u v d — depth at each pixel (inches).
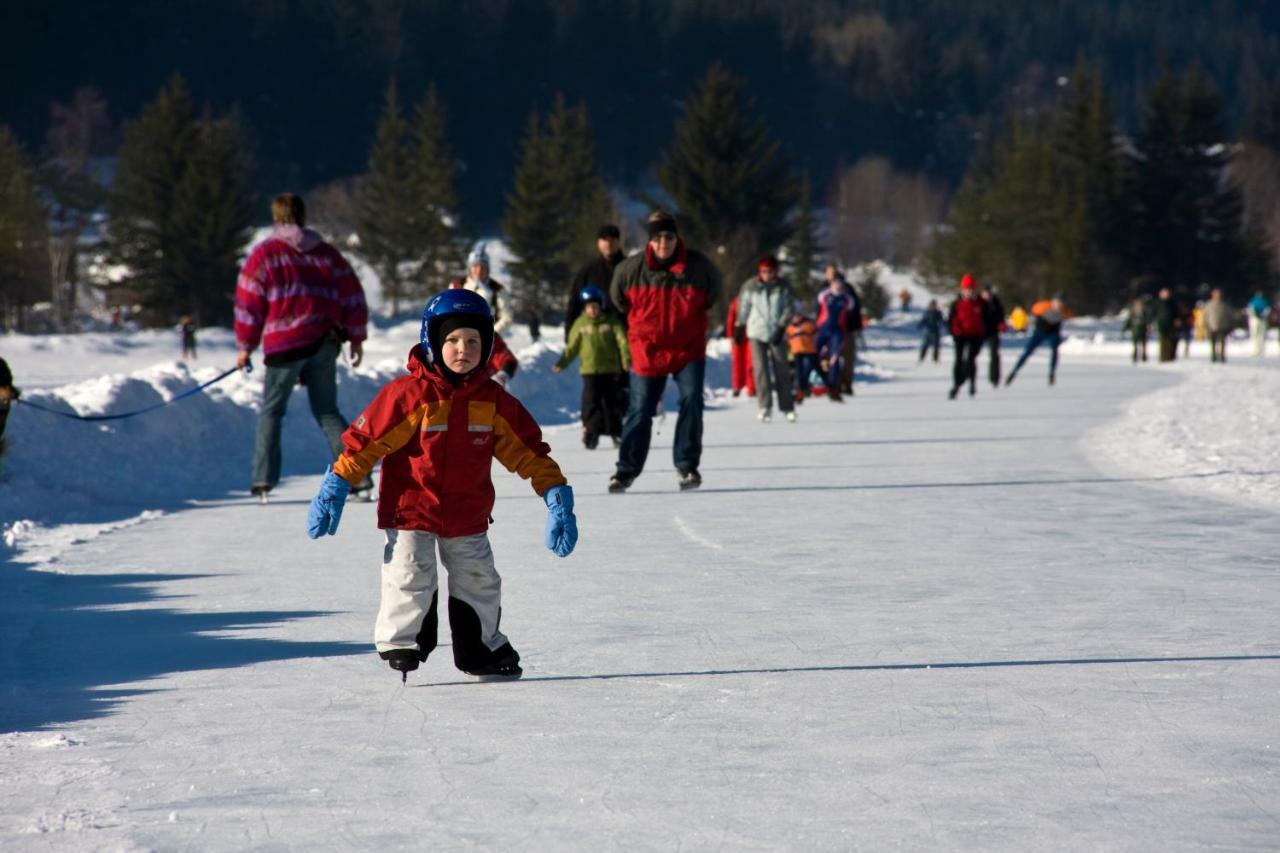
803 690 512.1
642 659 572.7
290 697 516.7
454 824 365.1
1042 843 343.0
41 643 633.6
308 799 388.5
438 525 515.5
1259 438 1603.1
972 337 2613.2
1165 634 607.8
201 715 491.5
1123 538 917.8
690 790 391.2
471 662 531.2
